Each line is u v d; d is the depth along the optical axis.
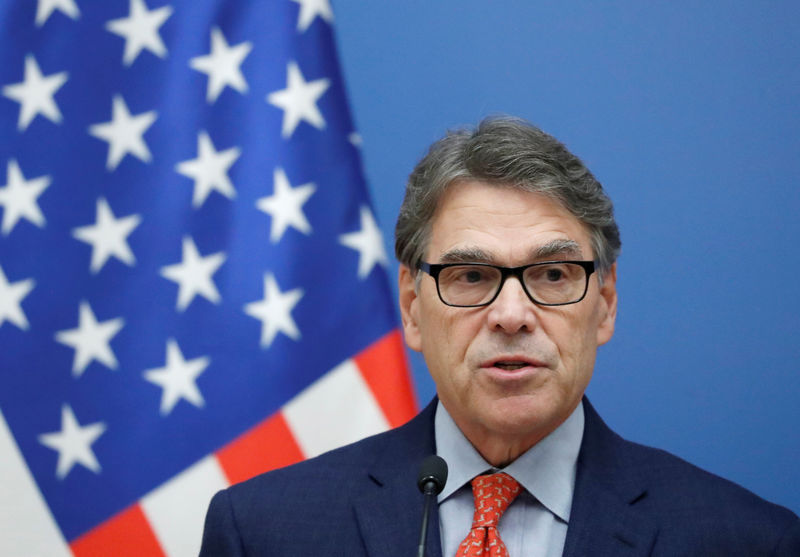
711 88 7.31
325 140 7.22
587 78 7.39
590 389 7.14
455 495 4.91
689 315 7.14
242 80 7.29
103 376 6.88
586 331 4.75
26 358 6.84
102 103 7.20
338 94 7.31
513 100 7.42
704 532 4.65
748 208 7.20
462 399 4.70
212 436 6.85
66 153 7.12
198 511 6.77
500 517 4.76
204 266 7.04
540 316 4.62
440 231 4.85
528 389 4.59
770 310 7.10
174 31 7.34
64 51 7.25
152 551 6.73
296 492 5.15
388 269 7.40
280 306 7.00
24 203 7.04
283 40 7.34
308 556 4.85
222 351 6.95
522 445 4.84
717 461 7.02
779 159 7.22
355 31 7.52
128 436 6.83
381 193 7.43
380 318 7.03
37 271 6.95
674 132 7.30
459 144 4.91
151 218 7.08
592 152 7.33
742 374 7.07
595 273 4.84
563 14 7.46
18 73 7.20
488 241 4.66
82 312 6.93
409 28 7.52
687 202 7.23
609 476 4.88
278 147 7.19
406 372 6.98
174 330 6.95
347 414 6.91
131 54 7.29
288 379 6.92
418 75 7.49
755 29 7.34
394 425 6.88
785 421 7.01
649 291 7.18
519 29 7.47
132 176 7.12
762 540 4.64
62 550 6.70
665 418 7.07
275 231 7.09
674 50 7.36
